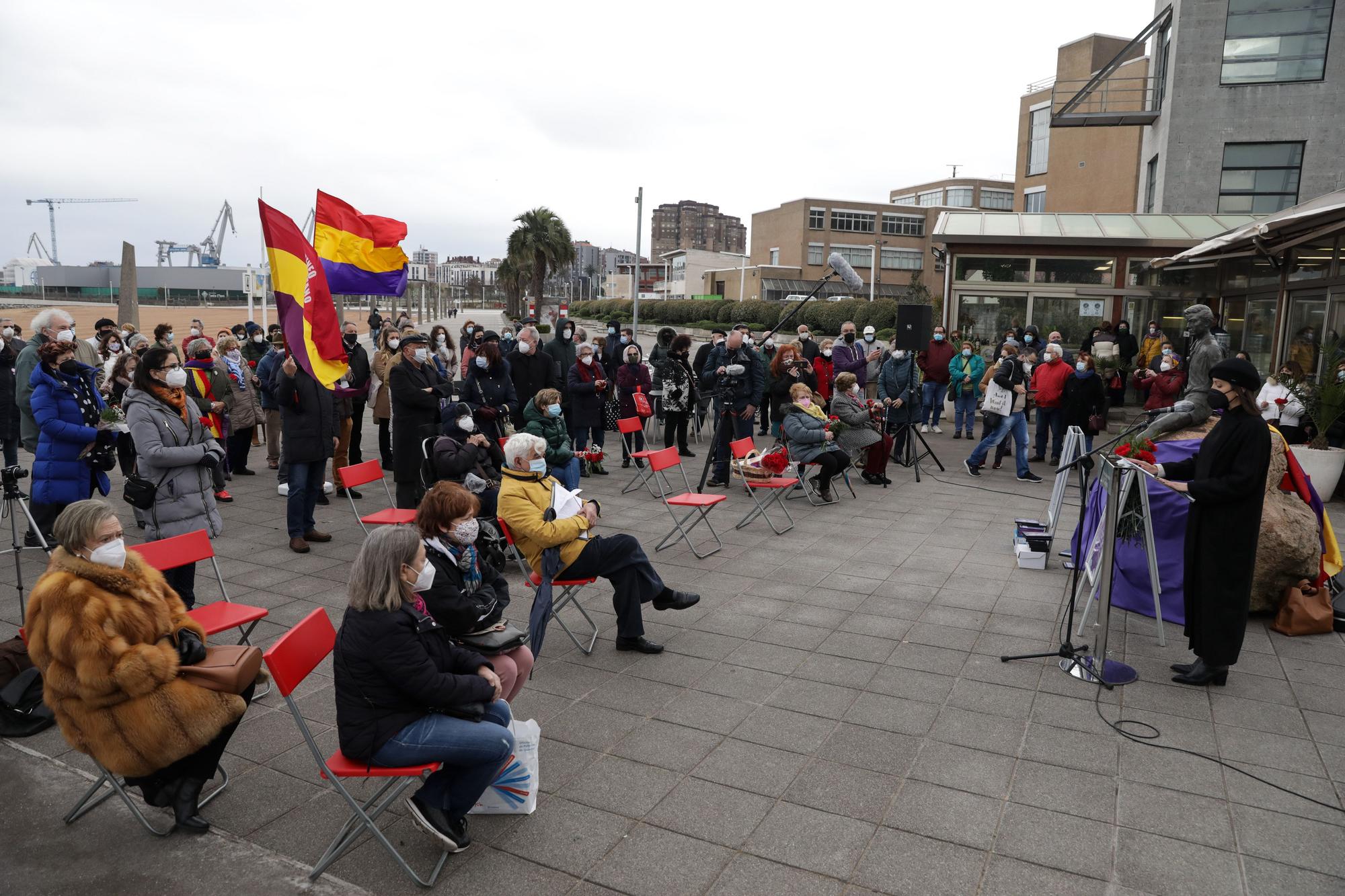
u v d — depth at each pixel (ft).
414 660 10.22
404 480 27.35
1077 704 15.03
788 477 30.12
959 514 30.04
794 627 18.86
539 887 10.06
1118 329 55.57
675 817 11.51
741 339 34.24
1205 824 11.38
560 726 14.17
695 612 19.88
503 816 11.53
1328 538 20.18
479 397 28.91
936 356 49.62
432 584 11.98
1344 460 30.58
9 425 28.37
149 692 10.36
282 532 26.32
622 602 17.22
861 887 10.06
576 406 36.60
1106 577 16.03
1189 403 20.97
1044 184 163.32
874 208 246.88
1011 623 19.12
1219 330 43.75
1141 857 10.66
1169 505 19.16
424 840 11.07
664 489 34.24
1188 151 67.77
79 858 10.62
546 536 16.39
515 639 13.08
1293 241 36.52
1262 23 65.00
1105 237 56.18
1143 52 150.00
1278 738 13.83
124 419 21.86
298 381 23.58
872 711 14.75
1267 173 66.33
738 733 13.94
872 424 34.71
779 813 11.62
